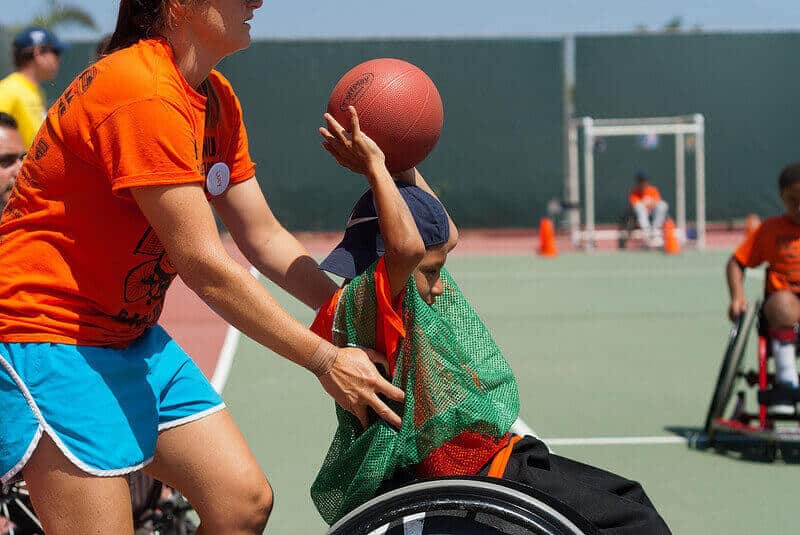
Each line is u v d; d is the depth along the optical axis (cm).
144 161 277
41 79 690
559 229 2697
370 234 318
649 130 2264
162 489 430
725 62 2617
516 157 2680
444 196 2692
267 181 2650
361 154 298
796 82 2630
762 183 2653
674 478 627
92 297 294
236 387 908
